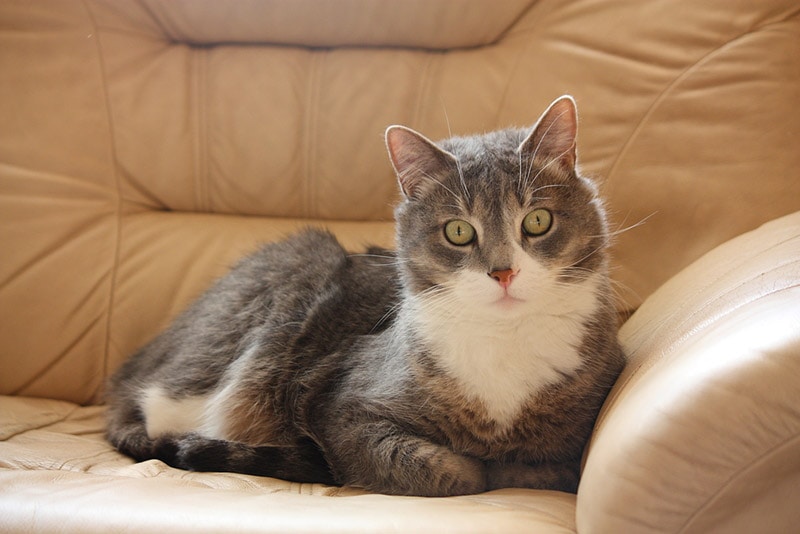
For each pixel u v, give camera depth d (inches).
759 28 71.9
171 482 55.2
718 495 37.9
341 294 70.7
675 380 40.6
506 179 57.2
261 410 68.6
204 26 85.2
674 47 74.2
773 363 37.3
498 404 57.4
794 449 36.9
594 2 77.7
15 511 46.4
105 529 44.2
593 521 40.5
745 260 56.8
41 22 84.0
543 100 79.2
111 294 83.4
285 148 85.1
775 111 71.0
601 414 55.2
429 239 59.2
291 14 83.2
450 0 81.1
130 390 74.3
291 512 45.9
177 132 85.5
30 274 81.9
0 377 82.0
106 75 84.7
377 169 84.7
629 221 75.5
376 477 56.8
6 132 83.4
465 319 57.7
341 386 63.9
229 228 86.7
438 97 83.1
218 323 73.4
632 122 75.5
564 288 57.0
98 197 84.7
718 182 72.1
